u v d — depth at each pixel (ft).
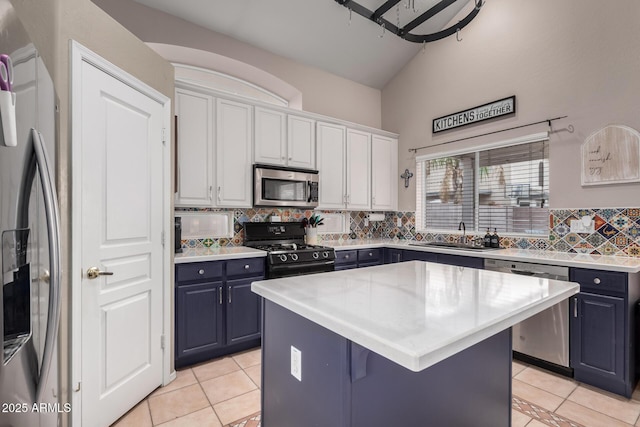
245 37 10.75
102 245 5.64
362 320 3.10
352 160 12.71
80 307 5.20
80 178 5.21
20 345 2.91
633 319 6.89
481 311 3.40
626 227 8.01
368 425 3.40
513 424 5.87
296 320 4.05
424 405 3.96
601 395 6.82
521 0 10.03
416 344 2.54
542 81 9.54
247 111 10.11
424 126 13.01
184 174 8.88
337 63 12.71
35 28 4.56
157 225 7.03
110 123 5.82
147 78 6.77
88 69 5.38
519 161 10.33
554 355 7.67
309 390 3.78
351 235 13.99
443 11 11.24
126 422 5.92
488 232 10.76
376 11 9.93
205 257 8.16
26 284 3.02
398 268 6.09
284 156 10.87
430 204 13.10
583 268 7.22
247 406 6.43
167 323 7.29
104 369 5.66
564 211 9.10
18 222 2.89
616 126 8.14
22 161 3.01
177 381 7.39
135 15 8.99
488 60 10.87
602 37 8.37
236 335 8.71
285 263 9.44
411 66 13.48
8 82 2.71
